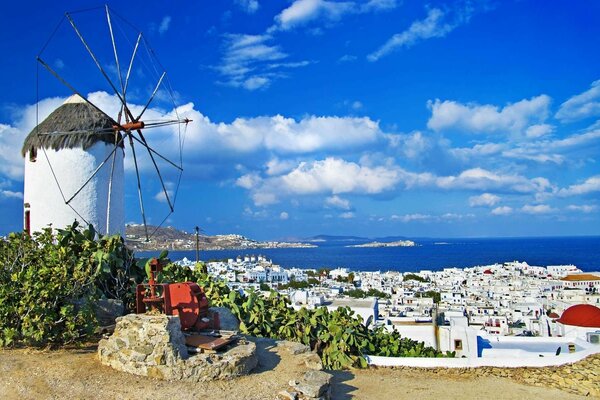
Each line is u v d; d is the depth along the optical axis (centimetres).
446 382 1187
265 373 964
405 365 1306
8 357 966
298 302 3428
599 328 2459
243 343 1026
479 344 2028
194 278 1427
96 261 1182
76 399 802
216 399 827
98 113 1608
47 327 1014
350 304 3322
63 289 1059
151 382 877
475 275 12962
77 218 1541
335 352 1274
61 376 888
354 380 1159
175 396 830
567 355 1352
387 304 6962
